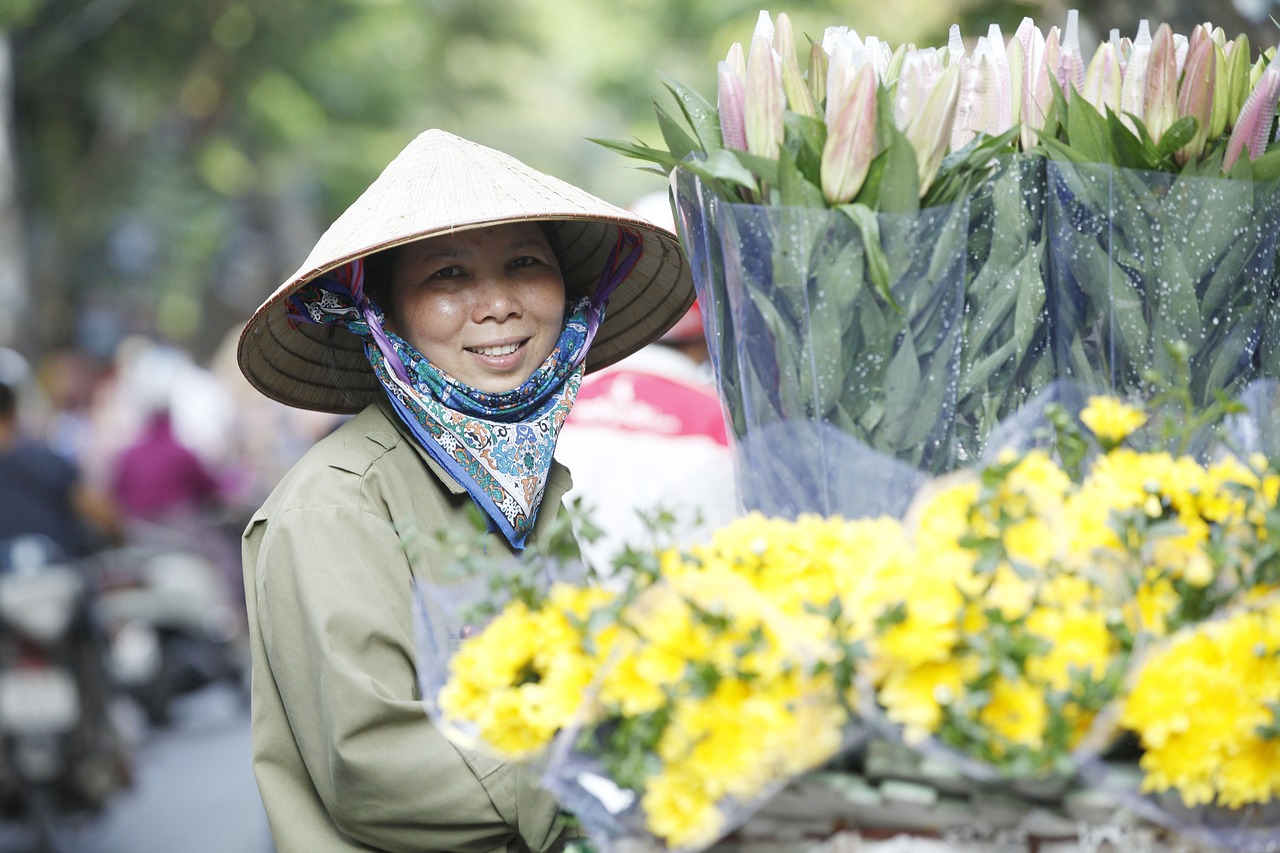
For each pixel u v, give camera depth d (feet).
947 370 11.35
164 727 51.52
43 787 33.73
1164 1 22.39
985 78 11.62
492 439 13.92
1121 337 11.54
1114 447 10.61
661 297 16.17
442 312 13.85
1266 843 10.08
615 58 81.35
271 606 13.12
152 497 58.08
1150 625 9.80
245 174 100.07
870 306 11.27
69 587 33.99
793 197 11.10
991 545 9.64
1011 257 11.61
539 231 14.52
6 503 34.96
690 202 12.29
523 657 10.18
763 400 11.60
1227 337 11.57
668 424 19.19
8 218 80.84
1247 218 11.40
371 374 15.80
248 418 77.66
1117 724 9.55
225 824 38.88
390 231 13.48
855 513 11.18
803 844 10.30
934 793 9.89
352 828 12.76
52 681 33.65
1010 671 9.30
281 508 13.48
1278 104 11.69
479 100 114.01
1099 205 11.43
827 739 9.70
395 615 13.21
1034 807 9.88
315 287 14.14
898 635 9.52
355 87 94.07
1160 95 11.37
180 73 85.61
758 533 10.28
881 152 11.02
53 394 75.05
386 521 13.58
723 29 62.49
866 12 31.55
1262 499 10.11
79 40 80.69
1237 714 9.53
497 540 13.97
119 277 99.55
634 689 9.71
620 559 10.10
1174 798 9.84
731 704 9.62
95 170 87.92
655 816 9.74
